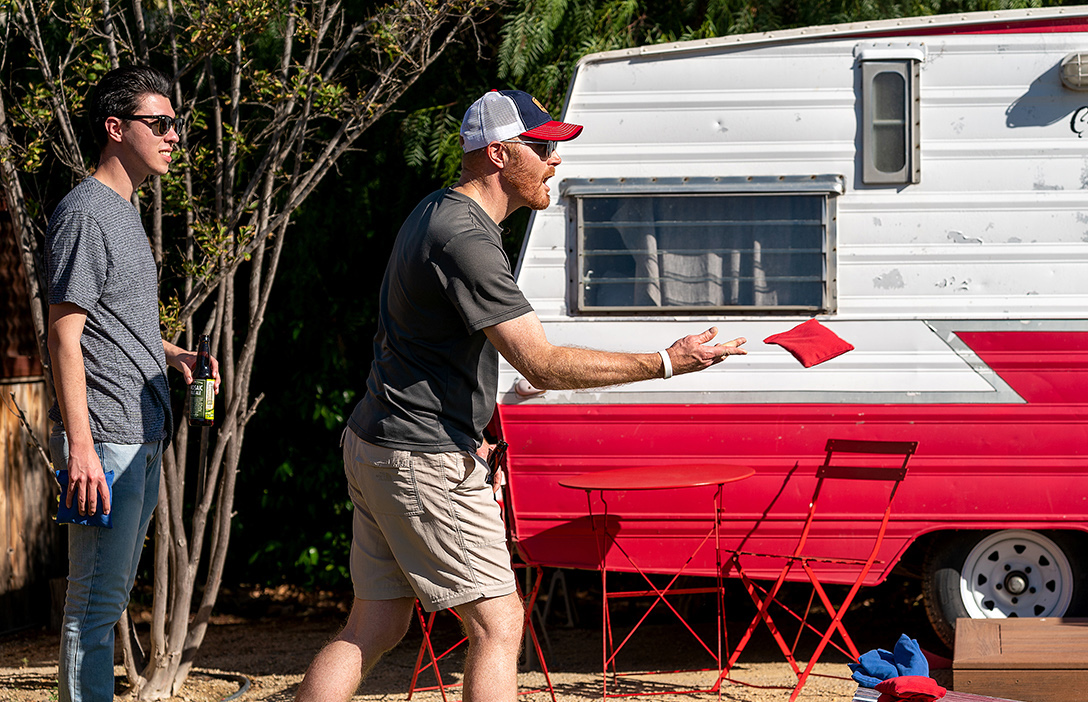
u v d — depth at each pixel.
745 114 5.45
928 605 5.61
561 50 6.87
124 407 3.77
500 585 3.20
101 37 5.67
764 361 5.41
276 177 6.07
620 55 5.47
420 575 3.21
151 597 7.84
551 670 5.83
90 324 3.71
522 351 3.04
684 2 6.96
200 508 5.71
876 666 3.24
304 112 5.88
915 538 5.42
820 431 5.39
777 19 6.79
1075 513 5.34
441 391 3.15
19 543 7.16
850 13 6.73
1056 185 5.38
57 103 5.43
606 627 5.16
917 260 5.41
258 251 5.81
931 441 5.37
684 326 5.45
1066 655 4.16
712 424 5.41
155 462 3.97
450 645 6.59
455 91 7.28
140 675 5.68
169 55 6.11
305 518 7.75
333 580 7.54
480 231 3.08
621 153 5.47
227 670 6.12
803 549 5.40
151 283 3.93
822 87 5.43
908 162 5.39
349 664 3.29
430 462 3.12
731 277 5.44
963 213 5.40
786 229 5.44
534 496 5.44
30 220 5.44
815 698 5.12
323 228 7.35
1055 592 5.51
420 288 3.09
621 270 5.46
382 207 7.42
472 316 3.04
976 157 5.41
